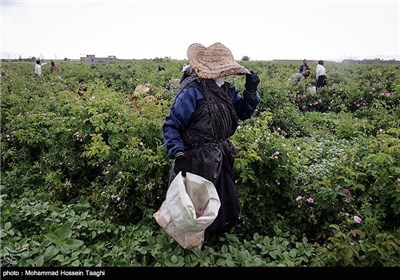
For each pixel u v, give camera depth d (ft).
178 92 9.39
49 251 9.12
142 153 11.84
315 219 10.97
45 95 26.63
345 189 10.85
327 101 33.35
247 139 12.56
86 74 52.37
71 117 15.39
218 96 9.27
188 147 9.35
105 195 11.81
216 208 8.75
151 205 11.62
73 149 14.84
